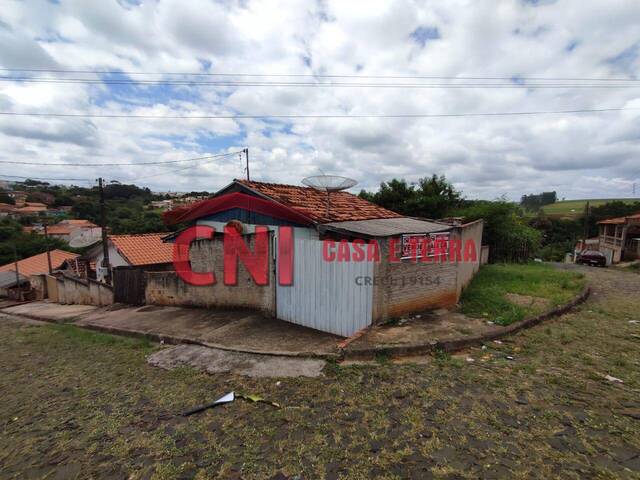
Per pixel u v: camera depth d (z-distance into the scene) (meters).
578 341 4.93
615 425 2.91
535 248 16.58
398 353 4.57
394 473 2.45
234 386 4.12
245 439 3.01
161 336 6.58
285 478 2.48
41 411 3.95
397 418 3.16
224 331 6.36
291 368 4.50
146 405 3.84
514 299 7.21
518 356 4.44
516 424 2.96
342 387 3.83
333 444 2.85
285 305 6.74
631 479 2.29
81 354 6.20
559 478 2.32
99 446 3.09
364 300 5.52
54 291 16.67
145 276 10.48
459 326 5.43
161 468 2.69
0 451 3.16
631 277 12.15
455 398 3.44
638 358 4.30
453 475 2.40
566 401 3.30
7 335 8.45
